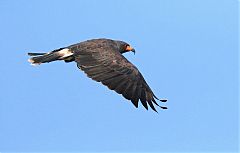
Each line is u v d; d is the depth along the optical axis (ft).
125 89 52.03
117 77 52.60
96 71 53.31
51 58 56.95
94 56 54.54
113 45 57.41
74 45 56.75
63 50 56.80
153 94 52.54
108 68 53.26
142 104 51.72
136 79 52.49
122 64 53.36
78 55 55.16
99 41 56.90
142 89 52.31
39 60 57.36
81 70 53.72
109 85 52.24
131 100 51.72
